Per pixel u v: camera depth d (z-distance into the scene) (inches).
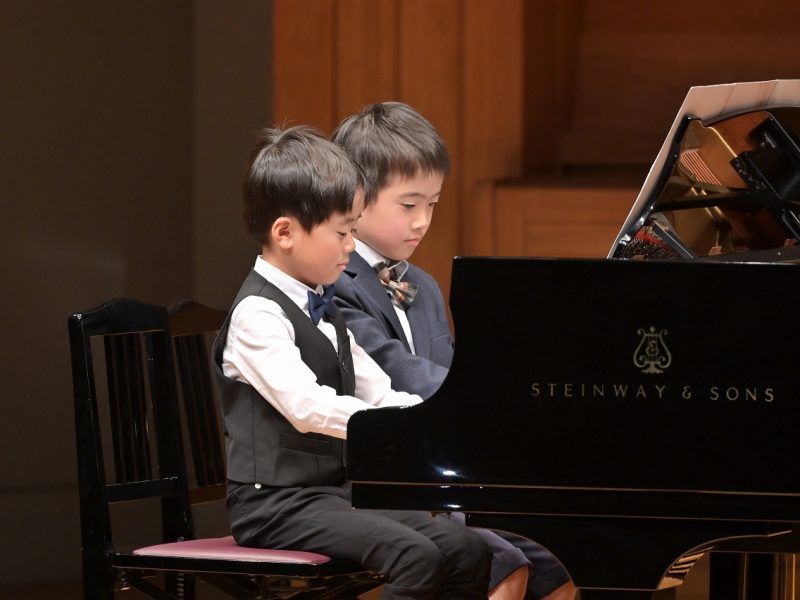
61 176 445.1
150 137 460.1
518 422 186.2
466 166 519.8
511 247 514.0
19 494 436.1
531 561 258.4
